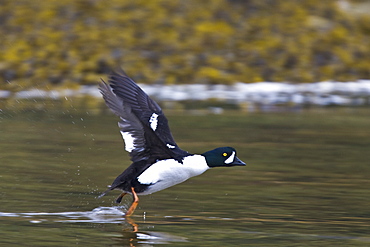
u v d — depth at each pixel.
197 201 9.52
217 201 9.53
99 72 23.58
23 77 22.41
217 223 8.44
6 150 12.62
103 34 26.30
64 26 26.70
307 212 8.99
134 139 8.13
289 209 9.13
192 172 8.52
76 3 28.59
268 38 27.69
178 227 8.26
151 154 8.36
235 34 27.78
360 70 25.94
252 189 10.27
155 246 7.51
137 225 8.30
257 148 13.48
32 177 10.64
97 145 13.35
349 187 10.46
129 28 27.16
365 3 33.81
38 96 20.03
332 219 8.66
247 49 26.50
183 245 7.56
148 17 28.22
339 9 32.41
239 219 8.62
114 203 9.34
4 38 25.34
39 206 9.04
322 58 26.61
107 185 10.30
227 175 11.26
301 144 13.97
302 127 15.98
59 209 8.91
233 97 20.86
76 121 16.00
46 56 24.17
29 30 26.19
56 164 11.59
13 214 8.63
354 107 19.33
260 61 25.58
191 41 26.61
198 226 8.30
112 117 16.67
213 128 15.55
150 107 8.32
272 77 24.34
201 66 24.61
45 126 15.28
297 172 11.49
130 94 8.20
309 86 23.52
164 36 26.70
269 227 8.28
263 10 30.52
